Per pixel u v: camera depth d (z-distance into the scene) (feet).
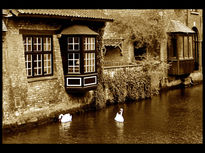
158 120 55.06
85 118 55.62
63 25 55.72
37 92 51.60
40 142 43.16
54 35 54.60
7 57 46.91
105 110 61.72
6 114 46.65
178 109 63.05
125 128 50.16
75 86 56.24
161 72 81.92
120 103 67.87
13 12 46.37
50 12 50.83
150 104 67.46
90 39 57.67
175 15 89.56
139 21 80.69
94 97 62.34
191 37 91.09
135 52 84.53
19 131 47.62
